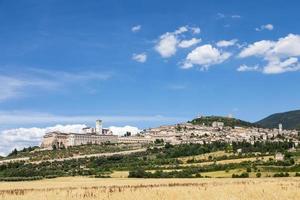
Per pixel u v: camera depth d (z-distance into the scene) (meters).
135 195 61.12
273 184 73.69
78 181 155.00
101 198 60.38
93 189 80.44
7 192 81.88
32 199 64.81
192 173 190.62
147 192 63.50
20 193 75.94
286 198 54.47
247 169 186.50
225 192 60.19
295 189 61.75
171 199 56.50
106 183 129.62
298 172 176.62
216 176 176.50
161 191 64.00
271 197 55.22
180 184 98.69
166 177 183.88
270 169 189.25
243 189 62.91
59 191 76.06
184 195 59.06
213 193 59.59
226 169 194.88
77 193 68.19
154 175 188.38
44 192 75.06
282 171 184.12
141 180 146.50
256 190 60.84
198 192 61.03
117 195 62.34
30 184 136.12
